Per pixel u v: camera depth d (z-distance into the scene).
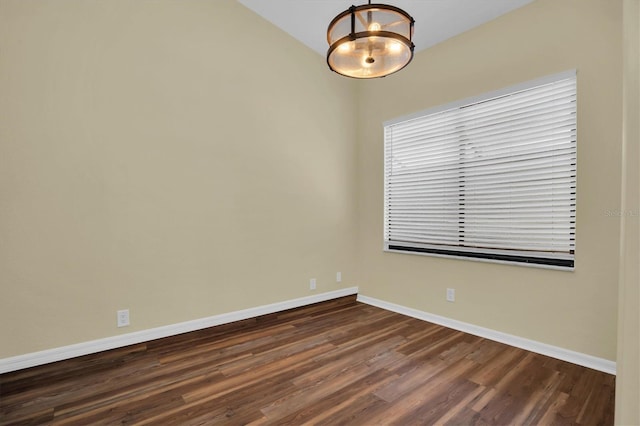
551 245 2.47
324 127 3.75
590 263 2.27
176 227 2.72
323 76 3.75
